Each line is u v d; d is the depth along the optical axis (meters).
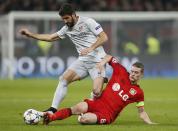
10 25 87.25
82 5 100.44
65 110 34.31
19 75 87.75
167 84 77.19
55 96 37.72
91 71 38.28
